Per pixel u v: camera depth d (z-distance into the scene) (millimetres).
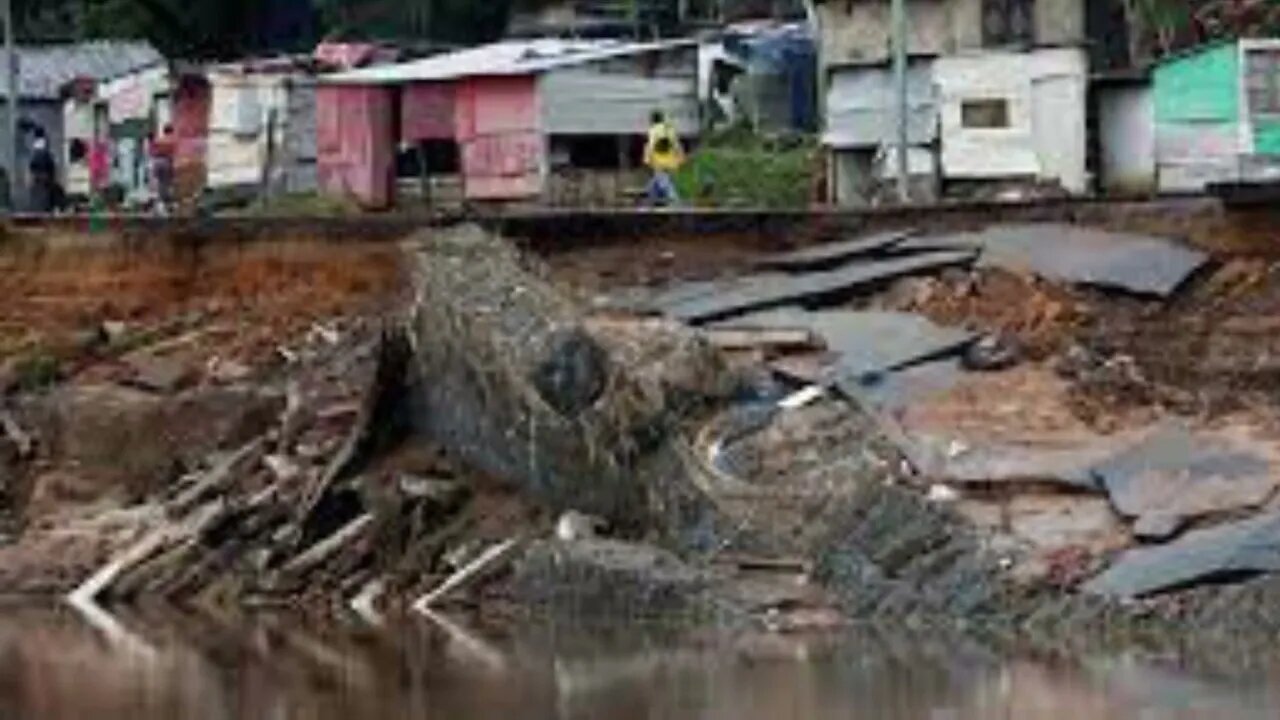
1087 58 83750
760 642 48594
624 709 42188
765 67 104938
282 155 104062
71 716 44812
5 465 67188
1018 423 54406
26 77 117500
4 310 74875
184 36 133875
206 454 64875
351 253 72188
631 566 52750
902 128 77375
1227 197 61594
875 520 51000
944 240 64750
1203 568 46812
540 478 56875
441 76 95875
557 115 94000
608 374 55344
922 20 90688
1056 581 48219
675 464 54000
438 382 59594
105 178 108125
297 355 68188
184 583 60188
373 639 52531
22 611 59188
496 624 53562
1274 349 56844
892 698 41688
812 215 67438
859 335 58844
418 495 58094
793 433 54188
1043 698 40875
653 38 116625
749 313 61750
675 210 69625
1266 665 43125
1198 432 52906
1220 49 78500
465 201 92500
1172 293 59594
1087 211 64438
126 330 73000
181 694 46719
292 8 135625
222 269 73562
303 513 59438
